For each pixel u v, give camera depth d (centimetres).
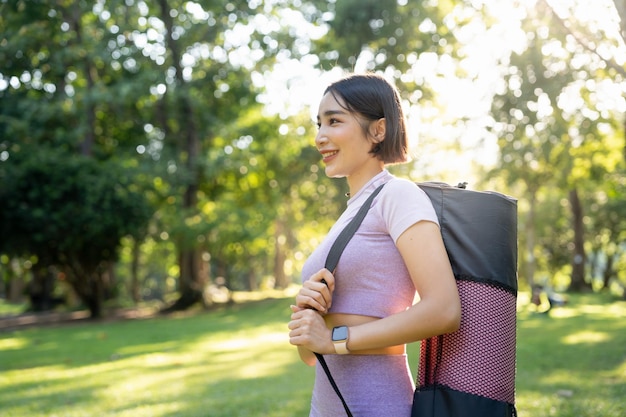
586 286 3766
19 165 2355
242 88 2944
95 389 936
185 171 2708
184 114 2847
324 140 214
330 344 189
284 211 4000
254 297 3616
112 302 3312
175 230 2686
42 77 2725
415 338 182
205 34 2827
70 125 2717
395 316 184
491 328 183
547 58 1279
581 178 2875
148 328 2092
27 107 2525
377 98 211
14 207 2283
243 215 2905
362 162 213
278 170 3319
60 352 1484
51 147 2623
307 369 1076
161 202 2886
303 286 197
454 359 184
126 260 4438
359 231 199
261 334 1789
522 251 4653
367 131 212
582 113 1569
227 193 3300
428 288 182
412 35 2573
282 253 4844
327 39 2803
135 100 2669
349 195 221
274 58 2869
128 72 2761
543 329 1598
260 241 3550
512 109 1442
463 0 918
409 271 187
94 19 2791
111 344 1628
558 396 747
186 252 2972
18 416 750
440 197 195
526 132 1545
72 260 2502
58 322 2541
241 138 3131
